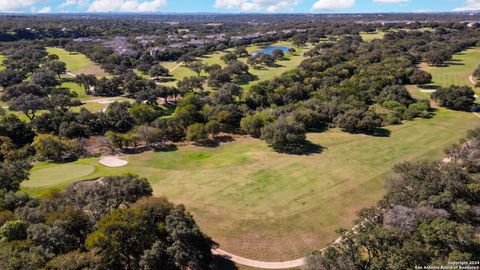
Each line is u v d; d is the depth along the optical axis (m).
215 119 88.75
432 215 35.31
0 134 77.69
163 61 179.00
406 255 29.67
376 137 80.56
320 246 43.03
